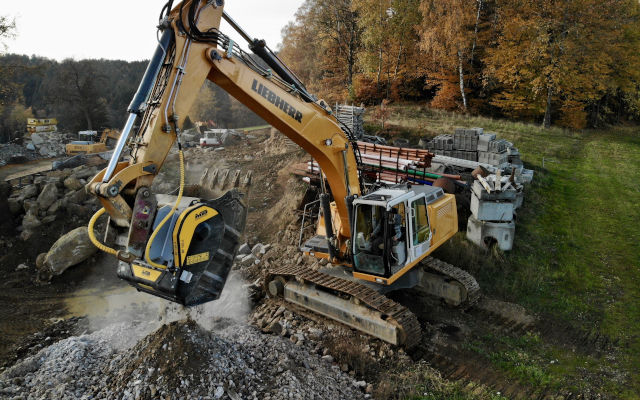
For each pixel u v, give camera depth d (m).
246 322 8.84
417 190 9.78
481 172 13.41
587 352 7.83
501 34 28.98
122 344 7.35
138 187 5.01
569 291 9.87
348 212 8.16
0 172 28.06
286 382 6.10
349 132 8.27
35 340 9.73
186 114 5.52
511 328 8.64
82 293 12.39
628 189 16.05
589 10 25.42
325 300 8.64
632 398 6.60
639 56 29.70
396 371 7.21
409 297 9.91
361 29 32.97
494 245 11.10
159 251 5.18
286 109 6.89
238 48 6.22
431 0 27.84
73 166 22.61
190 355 5.89
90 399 5.72
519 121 29.20
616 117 37.66
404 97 34.56
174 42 5.44
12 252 15.00
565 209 14.21
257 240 13.88
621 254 11.27
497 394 6.71
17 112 54.81
